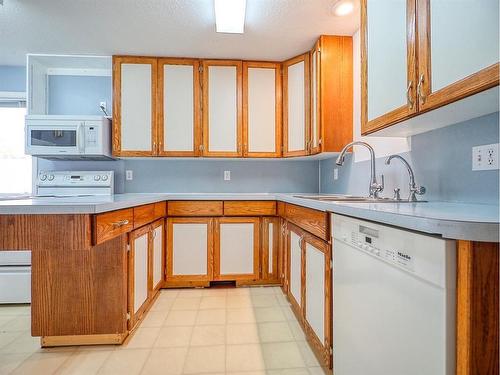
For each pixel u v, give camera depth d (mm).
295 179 3053
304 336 1730
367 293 961
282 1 1818
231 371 1414
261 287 2557
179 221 2518
